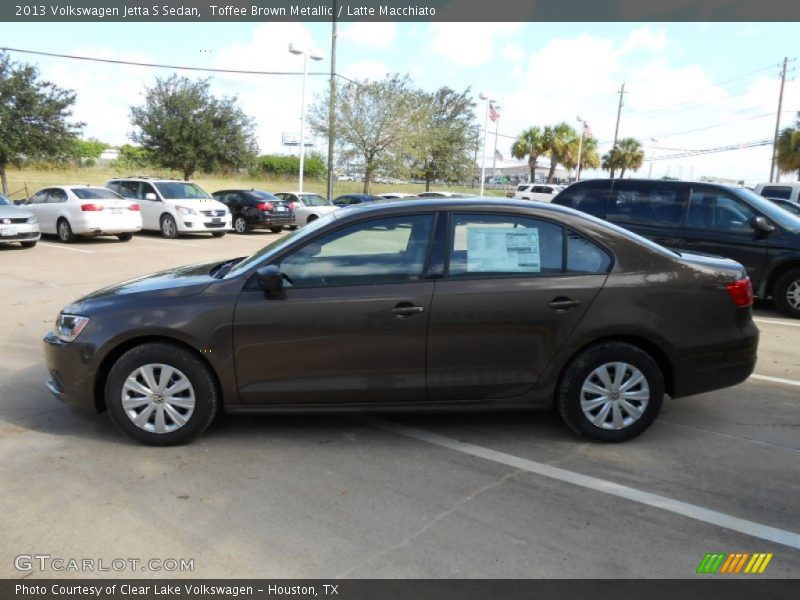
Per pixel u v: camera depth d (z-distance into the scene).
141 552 2.92
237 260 5.04
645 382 4.06
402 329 3.92
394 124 30.61
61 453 3.95
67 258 13.06
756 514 3.30
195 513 3.26
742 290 4.16
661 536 3.08
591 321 3.97
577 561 2.87
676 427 4.47
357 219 4.05
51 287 9.71
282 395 3.99
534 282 3.98
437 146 37.50
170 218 17.88
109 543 2.99
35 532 3.07
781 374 5.80
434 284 3.95
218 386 4.04
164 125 30.00
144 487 3.52
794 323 8.05
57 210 15.82
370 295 3.91
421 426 4.45
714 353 4.10
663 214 8.95
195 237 18.73
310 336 3.91
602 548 2.97
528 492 3.51
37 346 6.37
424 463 3.86
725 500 3.44
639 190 9.19
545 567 2.82
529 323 3.96
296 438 4.21
